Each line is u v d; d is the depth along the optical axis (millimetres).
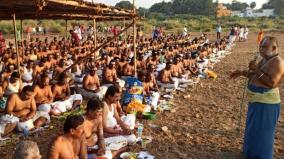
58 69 13031
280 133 8141
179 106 10500
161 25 57969
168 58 18656
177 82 12805
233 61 20953
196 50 19953
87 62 14547
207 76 15422
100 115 6328
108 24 50031
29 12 9719
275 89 6098
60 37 38250
